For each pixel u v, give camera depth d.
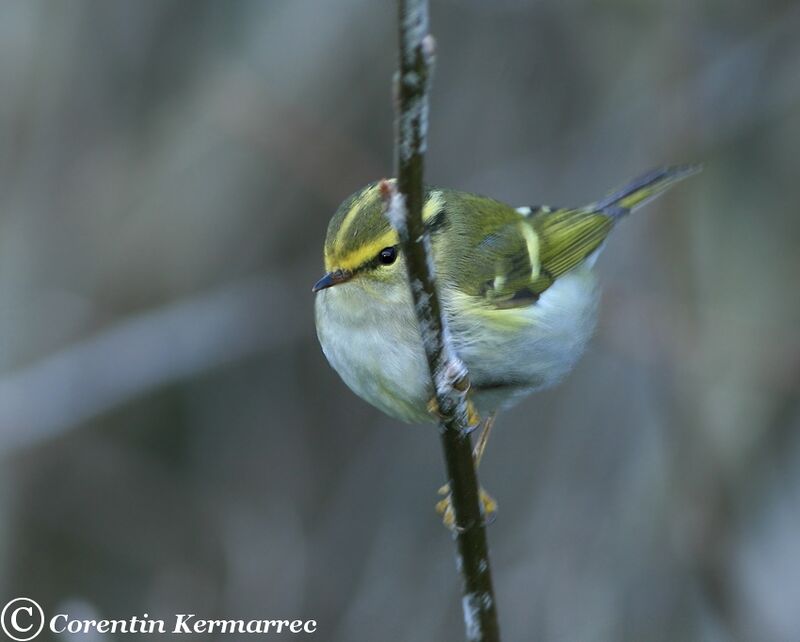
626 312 11.57
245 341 13.03
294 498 13.62
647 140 12.31
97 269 12.98
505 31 13.01
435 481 13.16
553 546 12.01
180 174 12.98
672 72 12.33
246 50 12.92
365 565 12.98
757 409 11.85
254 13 12.98
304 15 12.92
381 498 13.30
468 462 6.33
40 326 12.84
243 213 13.09
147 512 13.66
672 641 11.31
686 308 11.57
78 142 12.86
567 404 12.41
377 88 12.95
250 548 12.96
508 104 12.97
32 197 12.81
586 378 12.42
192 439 14.03
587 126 12.73
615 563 11.76
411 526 13.03
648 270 12.19
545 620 11.68
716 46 12.92
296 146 12.06
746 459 11.80
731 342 11.88
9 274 12.81
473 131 12.93
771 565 11.43
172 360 12.80
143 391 12.88
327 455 13.75
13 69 12.62
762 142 12.54
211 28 12.91
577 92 12.90
